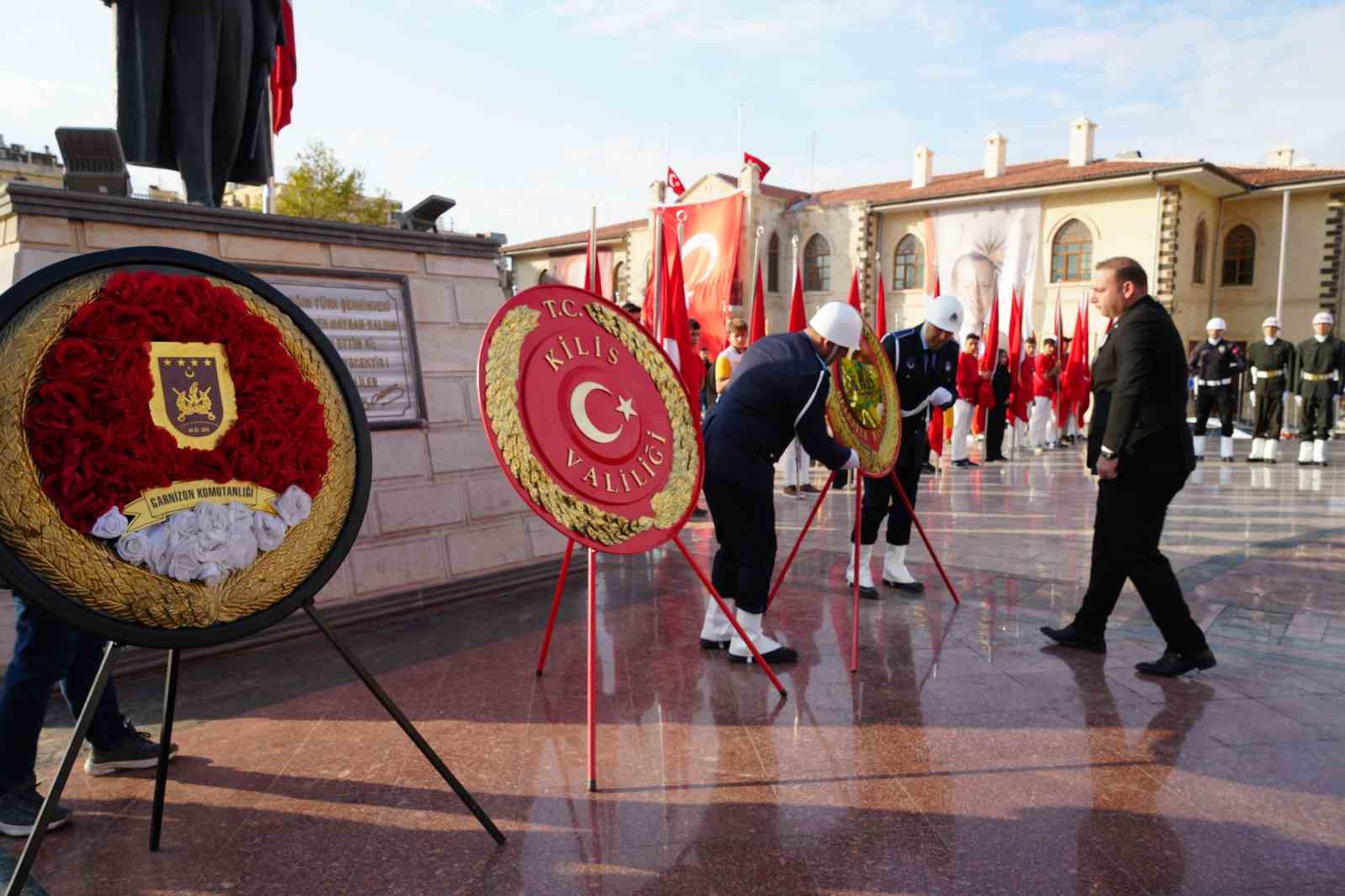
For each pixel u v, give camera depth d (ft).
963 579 20.48
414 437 17.74
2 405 6.47
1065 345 62.44
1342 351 44.93
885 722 12.06
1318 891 8.06
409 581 17.34
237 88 18.20
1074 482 39.14
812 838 9.00
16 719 9.00
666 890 8.05
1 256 13.20
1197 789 10.08
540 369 11.22
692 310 113.80
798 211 112.88
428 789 10.09
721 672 14.10
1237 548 23.80
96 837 9.06
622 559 22.49
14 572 6.32
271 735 11.66
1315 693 13.11
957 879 8.23
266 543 7.72
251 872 8.38
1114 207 89.61
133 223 14.01
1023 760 10.86
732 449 14.02
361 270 17.07
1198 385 49.39
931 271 101.96
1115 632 16.33
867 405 16.26
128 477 6.93
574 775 10.46
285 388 8.00
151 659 14.05
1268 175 95.91
